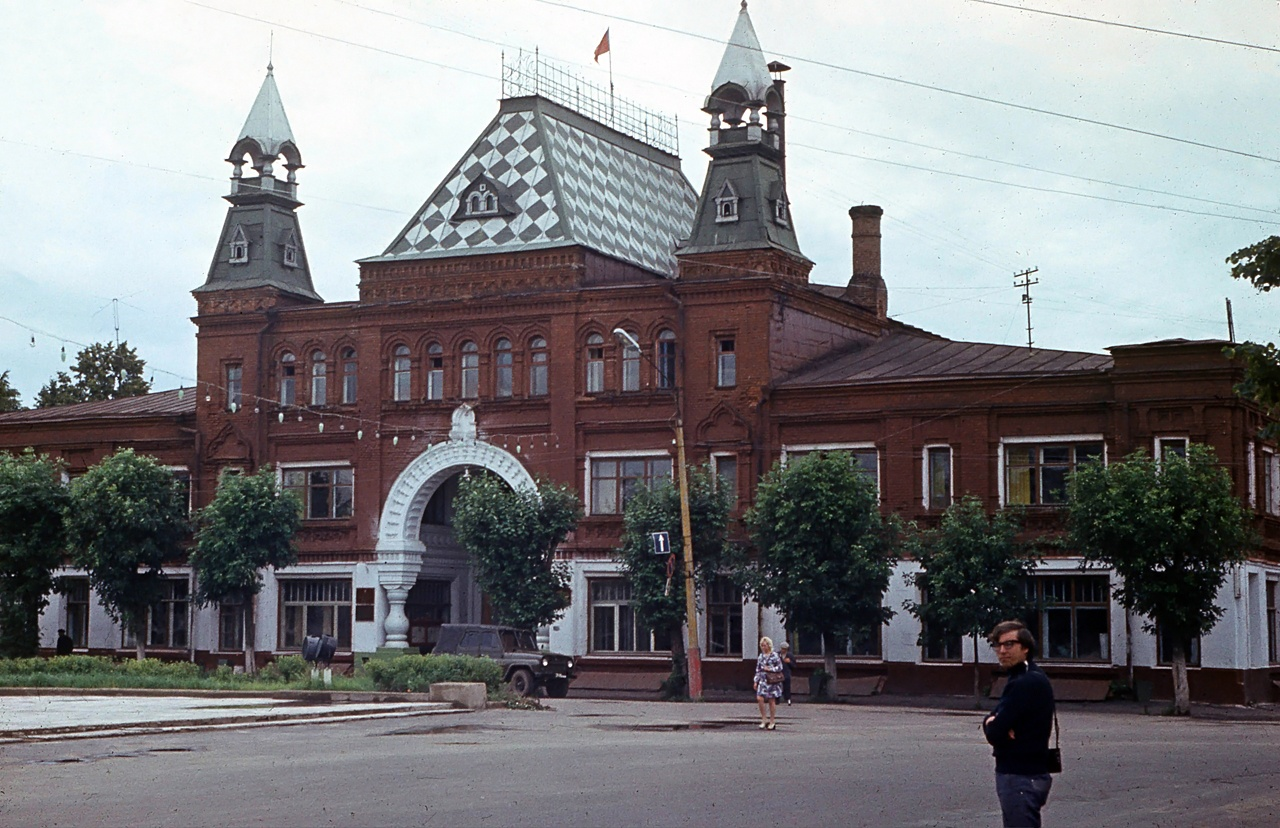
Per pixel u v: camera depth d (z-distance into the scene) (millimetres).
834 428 54094
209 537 57438
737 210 56062
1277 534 52781
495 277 59375
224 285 64250
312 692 39688
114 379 94625
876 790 19891
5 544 58781
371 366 61312
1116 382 49688
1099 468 44750
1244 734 32656
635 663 55562
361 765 22891
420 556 60969
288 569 61938
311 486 62406
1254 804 19125
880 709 43219
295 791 19531
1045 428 50969
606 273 60438
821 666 52875
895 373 54344
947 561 46938
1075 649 49750
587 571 56562
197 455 64188
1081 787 20875
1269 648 52281
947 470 52469
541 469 57938
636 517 51250
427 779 20938
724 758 24453
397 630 59938
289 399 63188
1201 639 47875
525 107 62250
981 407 51750
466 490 53844
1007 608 46438
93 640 65625
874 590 48031
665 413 56156
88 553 57906
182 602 63906
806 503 47562
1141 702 47250
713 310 55625
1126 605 44156
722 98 56750
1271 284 21203
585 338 57875
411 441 60312
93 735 27656
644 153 68625
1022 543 49594
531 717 35688
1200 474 43438
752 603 54062
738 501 54656
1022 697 12195
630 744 27344
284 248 65125
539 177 60344
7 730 26781
